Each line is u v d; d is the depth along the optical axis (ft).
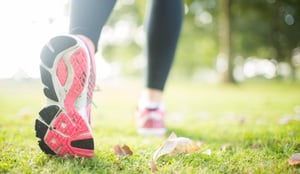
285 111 11.94
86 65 4.50
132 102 17.47
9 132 6.72
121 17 64.03
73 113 4.41
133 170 4.25
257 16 50.72
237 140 6.53
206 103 16.85
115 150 4.96
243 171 4.17
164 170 4.19
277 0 47.85
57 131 4.43
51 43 4.33
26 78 31.42
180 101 18.35
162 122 7.53
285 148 5.22
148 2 7.22
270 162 4.51
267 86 38.17
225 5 42.39
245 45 54.60
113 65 76.79
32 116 9.52
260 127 7.97
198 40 58.70
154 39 6.89
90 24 5.07
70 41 4.36
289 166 4.33
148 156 4.92
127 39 68.80
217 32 53.62
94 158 4.59
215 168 4.40
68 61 4.38
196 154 4.91
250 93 25.93
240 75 67.26
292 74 56.03
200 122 9.72
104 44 69.87
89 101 4.72
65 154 4.54
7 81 30.78
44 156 4.66
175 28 6.84
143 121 7.36
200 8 49.96
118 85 43.80
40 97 18.25
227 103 16.56
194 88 34.76
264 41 53.98
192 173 4.05
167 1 6.72
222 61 43.04
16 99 16.38
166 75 7.29
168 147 4.79
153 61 7.10
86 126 4.47
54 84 4.38
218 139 6.84
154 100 7.39
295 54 55.88
